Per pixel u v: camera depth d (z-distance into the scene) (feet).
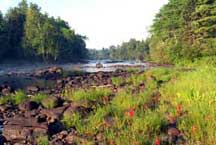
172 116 48.55
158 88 78.64
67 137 43.57
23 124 46.09
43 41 375.86
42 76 155.02
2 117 54.90
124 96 61.16
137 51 583.58
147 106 55.06
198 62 221.87
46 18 403.75
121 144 38.52
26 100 65.16
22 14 394.52
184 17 253.24
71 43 446.60
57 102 58.95
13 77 153.69
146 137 40.34
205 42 231.09
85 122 48.55
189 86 65.67
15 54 366.43
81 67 264.72
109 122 46.83
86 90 71.36
